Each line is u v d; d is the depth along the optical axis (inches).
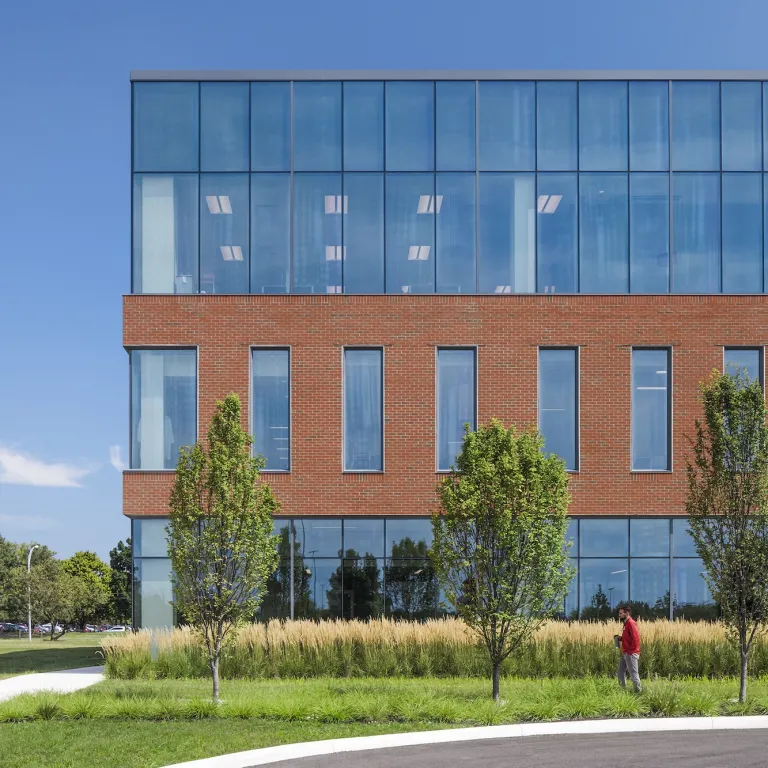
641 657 884.0
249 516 717.9
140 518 1063.0
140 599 1051.9
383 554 1067.3
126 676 890.1
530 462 716.7
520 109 1106.7
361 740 551.8
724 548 725.9
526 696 715.4
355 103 1103.6
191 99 1099.9
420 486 1068.5
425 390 1077.1
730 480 725.3
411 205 1096.2
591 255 1094.4
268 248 1089.4
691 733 601.0
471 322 1082.7
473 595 708.0
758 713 660.1
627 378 1080.8
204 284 1085.8
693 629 904.9
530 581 706.2
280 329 1080.2
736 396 733.9
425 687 783.1
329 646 904.9
